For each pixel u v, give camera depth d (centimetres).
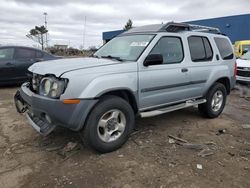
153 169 372
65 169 370
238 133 527
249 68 1012
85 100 378
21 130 509
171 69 492
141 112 464
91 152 418
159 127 544
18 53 961
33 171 364
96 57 504
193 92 550
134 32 528
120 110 419
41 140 462
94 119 392
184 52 526
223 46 630
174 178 351
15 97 480
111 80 402
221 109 633
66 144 444
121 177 351
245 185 339
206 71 569
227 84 643
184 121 591
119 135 427
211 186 335
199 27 592
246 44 1564
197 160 401
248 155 423
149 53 459
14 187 329
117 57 478
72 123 379
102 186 332
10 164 382
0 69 916
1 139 468
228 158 412
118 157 405
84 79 381
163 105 497
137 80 438
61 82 373
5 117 593
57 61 456
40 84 400
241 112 701
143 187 331
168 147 445
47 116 388
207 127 557
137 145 448
